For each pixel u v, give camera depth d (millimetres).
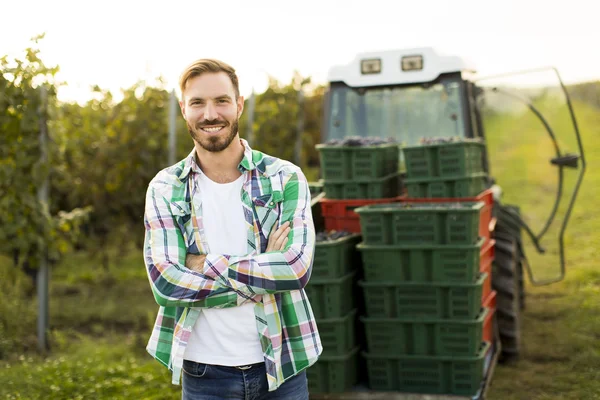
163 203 2611
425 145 4805
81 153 8844
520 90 6562
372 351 4547
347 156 4941
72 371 5477
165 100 9086
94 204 9062
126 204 9133
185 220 2609
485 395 4688
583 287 8273
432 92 6164
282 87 10477
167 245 2572
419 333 4469
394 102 6258
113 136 8922
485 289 5250
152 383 5234
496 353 5578
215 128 2529
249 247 2576
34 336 6797
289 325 2598
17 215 6375
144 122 8938
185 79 2545
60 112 6805
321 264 4410
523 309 7566
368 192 4914
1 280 6980
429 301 4438
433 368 4449
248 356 2512
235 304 2484
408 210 4434
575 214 12656
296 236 2582
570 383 5348
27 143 6363
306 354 2592
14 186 6359
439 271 4398
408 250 4445
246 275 2467
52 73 6422
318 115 10688
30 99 6309
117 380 5254
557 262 6992
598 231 11453
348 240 4613
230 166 2617
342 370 4453
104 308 7641
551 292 8312
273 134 10297
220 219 2592
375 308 4531
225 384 2518
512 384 5387
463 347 4395
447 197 4805
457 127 6070
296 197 2643
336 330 4430
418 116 6180
